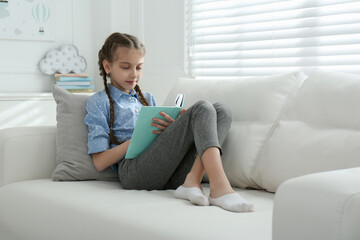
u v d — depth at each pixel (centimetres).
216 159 160
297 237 97
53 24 373
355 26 242
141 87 369
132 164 189
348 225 91
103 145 197
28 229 171
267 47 283
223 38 309
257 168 181
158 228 130
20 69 360
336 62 251
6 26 352
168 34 346
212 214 138
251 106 196
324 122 172
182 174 187
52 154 210
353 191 93
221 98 206
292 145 173
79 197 166
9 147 201
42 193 177
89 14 392
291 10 272
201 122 167
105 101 208
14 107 324
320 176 101
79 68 382
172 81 345
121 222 140
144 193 174
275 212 102
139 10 366
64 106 209
